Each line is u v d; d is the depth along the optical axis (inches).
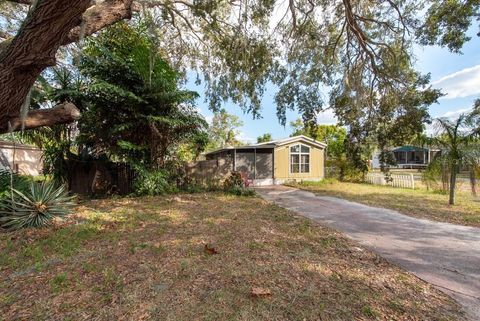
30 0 175.2
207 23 345.7
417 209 288.0
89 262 130.2
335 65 352.5
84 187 350.3
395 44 317.7
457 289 109.5
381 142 353.1
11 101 120.3
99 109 323.0
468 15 251.4
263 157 633.6
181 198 336.8
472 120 310.0
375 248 159.9
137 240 164.4
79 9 104.7
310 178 661.9
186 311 90.5
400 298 101.0
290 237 176.2
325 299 98.6
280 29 315.6
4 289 105.2
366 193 430.0
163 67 352.2
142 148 342.3
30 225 192.1
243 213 252.5
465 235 189.0
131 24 348.2
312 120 362.0
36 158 663.8
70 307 92.6
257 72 333.7
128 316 87.7
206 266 126.3
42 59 113.0
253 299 97.8
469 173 323.6
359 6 297.4
